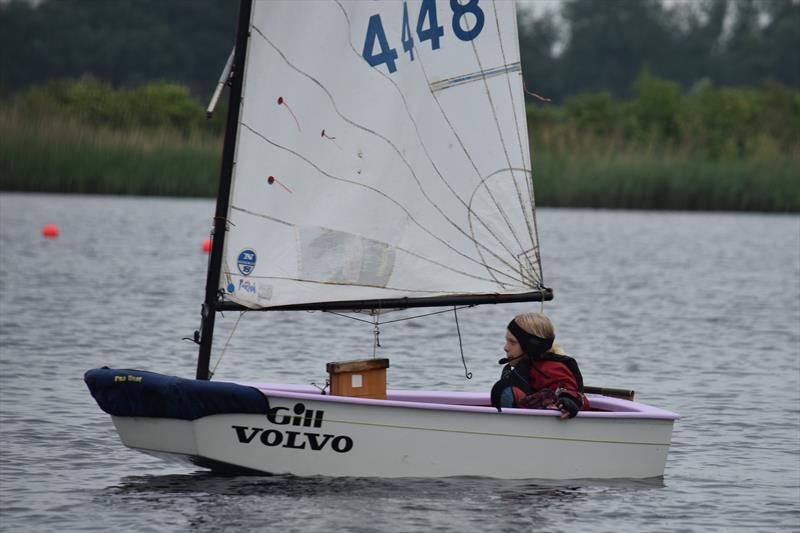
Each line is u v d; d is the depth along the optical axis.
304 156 37.81
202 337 37.12
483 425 37.06
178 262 109.31
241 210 37.16
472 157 39.38
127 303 80.81
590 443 38.00
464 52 39.22
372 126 38.47
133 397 35.88
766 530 34.66
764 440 45.62
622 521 34.84
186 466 38.97
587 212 188.38
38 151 173.12
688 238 147.62
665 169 176.00
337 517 33.88
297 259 37.75
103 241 126.06
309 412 36.16
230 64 37.12
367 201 38.41
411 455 36.81
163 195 176.00
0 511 34.72
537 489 36.97
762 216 181.00
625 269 112.56
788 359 64.19
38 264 103.56
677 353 65.75
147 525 33.34
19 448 41.69
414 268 39.03
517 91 39.66
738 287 99.38
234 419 35.97
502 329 74.06
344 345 66.50
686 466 41.50
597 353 65.50
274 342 66.88
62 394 50.59
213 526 33.16
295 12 37.53
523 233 39.75
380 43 38.41
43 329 68.50
